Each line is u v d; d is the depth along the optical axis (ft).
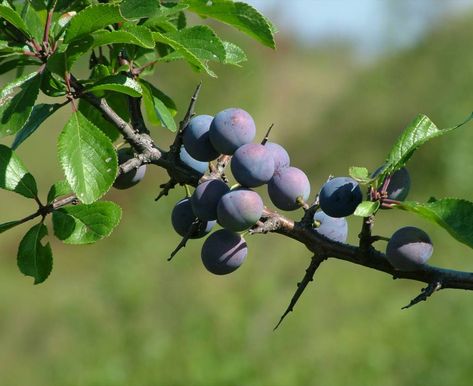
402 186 9.52
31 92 9.34
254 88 58.80
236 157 9.64
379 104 64.90
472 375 32.73
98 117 11.30
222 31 56.34
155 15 9.55
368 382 32.99
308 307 38.52
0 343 43.11
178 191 47.83
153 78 53.93
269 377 33.76
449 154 50.26
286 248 44.11
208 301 39.14
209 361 34.19
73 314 39.09
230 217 9.36
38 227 9.48
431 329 34.45
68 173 9.11
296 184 9.79
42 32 9.96
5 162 9.51
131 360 35.55
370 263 9.69
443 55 63.10
